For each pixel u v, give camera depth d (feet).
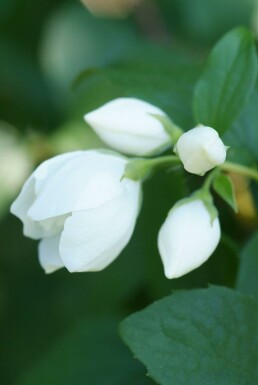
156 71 0.84
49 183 0.71
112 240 0.72
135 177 0.73
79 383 0.83
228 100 0.77
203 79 0.77
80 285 0.95
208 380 0.69
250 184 0.82
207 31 0.96
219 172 0.74
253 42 0.77
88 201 0.71
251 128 0.82
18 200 0.72
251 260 0.75
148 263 0.88
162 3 0.97
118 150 0.76
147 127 0.75
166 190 0.85
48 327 0.96
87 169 0.72
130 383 0.83
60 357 0.84
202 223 0.72
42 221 0.72
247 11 0.96
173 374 0.69
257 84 0.84
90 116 0.75
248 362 0.70
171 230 0.72
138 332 0.69
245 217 0.87
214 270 0.85
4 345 0.97
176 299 0.70
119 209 0.72
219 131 0.77
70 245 0.70
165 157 0.74
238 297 0.70
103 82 0.94
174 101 0.83
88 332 0.85
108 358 0.84
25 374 0.84
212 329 0.70
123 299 0.91
